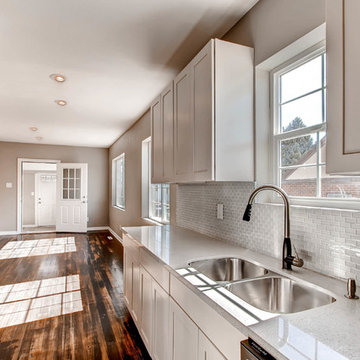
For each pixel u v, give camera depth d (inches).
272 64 68.9
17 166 277.3
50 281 139.9
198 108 71.7
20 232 278.1
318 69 59.6
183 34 83.4
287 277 51.9
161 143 99.4
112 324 97.7
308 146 61.3
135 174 194.5
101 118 180.7
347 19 33.6
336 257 49.4
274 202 69.7
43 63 101.6
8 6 69.5
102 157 312.5
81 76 113.2
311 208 54.6
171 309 57.8
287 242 54.8
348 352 28.2
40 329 94.0
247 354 32.4
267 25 66.7
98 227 309.1
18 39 85.1
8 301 115.6
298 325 33.8
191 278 51.3
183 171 80.2
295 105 65.3
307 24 56.2
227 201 82.3
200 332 45.2
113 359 78.7
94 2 68.5
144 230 104.9
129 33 82.5
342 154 34.1
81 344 85.7
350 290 41.5
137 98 140.6
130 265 97.0
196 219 101.7
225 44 67.7
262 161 70.4
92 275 149.6
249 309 38.4
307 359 27.1
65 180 290.7
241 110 68.8
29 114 170.6
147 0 68.2
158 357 66.0
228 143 67.1
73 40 86.0
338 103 34.7
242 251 70.8
